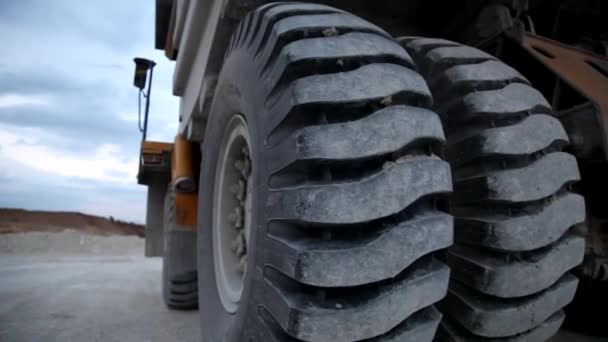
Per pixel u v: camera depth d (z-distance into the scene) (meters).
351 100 1.33
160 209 6.78
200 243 2.63
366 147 1.28
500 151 1.49
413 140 1.34
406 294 1.28
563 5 2.63
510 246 1.43
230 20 2.30
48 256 13.03
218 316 2.22
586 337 3.06
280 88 1.44
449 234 1.34
